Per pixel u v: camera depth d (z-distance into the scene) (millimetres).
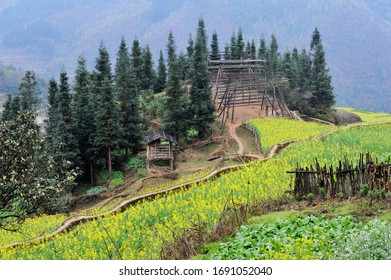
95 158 63000
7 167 25453
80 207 49094
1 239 35438
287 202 20578
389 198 17406
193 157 61312
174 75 65438
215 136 67125
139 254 20672
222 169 35250
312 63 98688
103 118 60000
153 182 50344
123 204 33344
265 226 16938
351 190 19109
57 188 26844
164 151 57750
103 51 83625
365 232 11938
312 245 13727
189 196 29750
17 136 26984
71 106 64250
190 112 66875
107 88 60344
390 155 26453
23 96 77250
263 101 83688
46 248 28703
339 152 32625
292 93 86438
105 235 26094
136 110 67375
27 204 26719
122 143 62938
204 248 16688
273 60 90188
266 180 27672
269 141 51438
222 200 26109
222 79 80125
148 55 95875
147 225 26312
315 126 61188
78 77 72062
